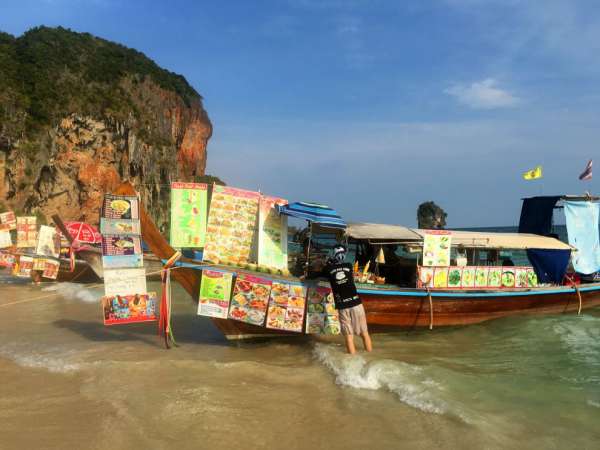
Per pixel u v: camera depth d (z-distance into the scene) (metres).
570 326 10.48
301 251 9.63
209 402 5.56
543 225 13.34
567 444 4.64
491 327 10.31
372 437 4.71
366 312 8.94
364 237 9.02
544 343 9.03
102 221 7.46
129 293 7.51
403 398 5.72
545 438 4.77
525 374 7.04
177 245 8.12
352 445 4.54
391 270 10.32
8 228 17.11
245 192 8.38
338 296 7.64
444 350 8.47
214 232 8.10
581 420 5.27
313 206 8.62
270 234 8.38
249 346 8.34
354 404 5.55
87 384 6.13
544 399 5.96
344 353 7.66
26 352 7.81
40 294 14.79
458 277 9.78
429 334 9.76
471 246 10.32
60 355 7.61
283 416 5.19
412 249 9.88
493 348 8.66
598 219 12.94
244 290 7.79
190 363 7.12
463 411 5.32
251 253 8.34
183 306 13.07
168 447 4.44
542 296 11.06
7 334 9.28
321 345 8.27
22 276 17.67
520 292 10.43
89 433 4.69
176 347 8.23
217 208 8.17
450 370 7.09
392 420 5.10
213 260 8.02
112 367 6.87
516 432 4.90
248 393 5.89
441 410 5.33
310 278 7.95
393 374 6.57
